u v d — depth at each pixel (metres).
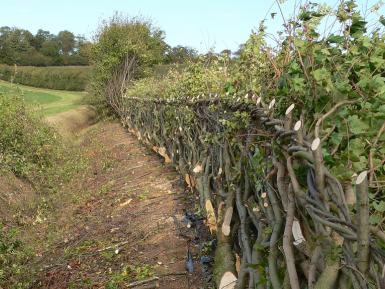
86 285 5.17
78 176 11.61
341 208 2.01
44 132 13.40
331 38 3.15
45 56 72.38
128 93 20.61
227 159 4.73
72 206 8.89
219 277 4.23
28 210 8.66
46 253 6.38
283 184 2.75
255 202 3.66
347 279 1.98
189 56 11.46
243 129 4.13
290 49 3.61
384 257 1.72
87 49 28.47
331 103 2.72
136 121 17.16
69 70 50.50
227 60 7.20
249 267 3.10
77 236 6.93
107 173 11.68
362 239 1.77
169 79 13.73
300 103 3.01
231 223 4.43
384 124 2.54
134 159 12.95
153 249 5.98
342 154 2.47
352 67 2.96
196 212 6.74
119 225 7.17
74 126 23.78
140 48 27.02
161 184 9.34
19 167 10.40
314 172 2.29
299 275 2.53
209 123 6.03
